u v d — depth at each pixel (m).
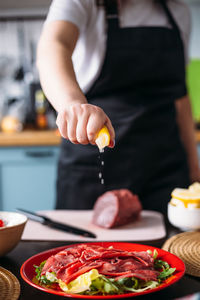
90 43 1.29
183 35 1.45
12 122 2.72
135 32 1.31
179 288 0.59
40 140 2.36
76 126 0.67
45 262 0.65
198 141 2.33
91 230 0.99
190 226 0.93
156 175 1.33
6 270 0.65
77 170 1.34
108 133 0.66
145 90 1.35
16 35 2.97
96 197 1.33
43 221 0.98
